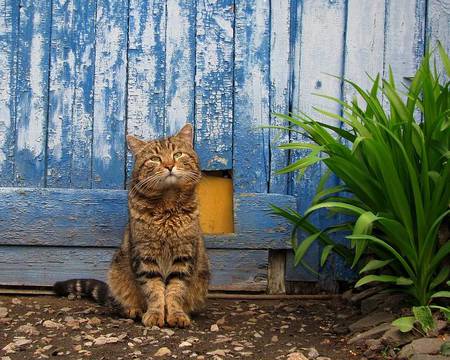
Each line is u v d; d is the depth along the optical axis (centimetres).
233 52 242
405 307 206
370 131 202
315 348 188
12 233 239
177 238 210
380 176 204
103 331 197
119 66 241
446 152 196
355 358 182
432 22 241
